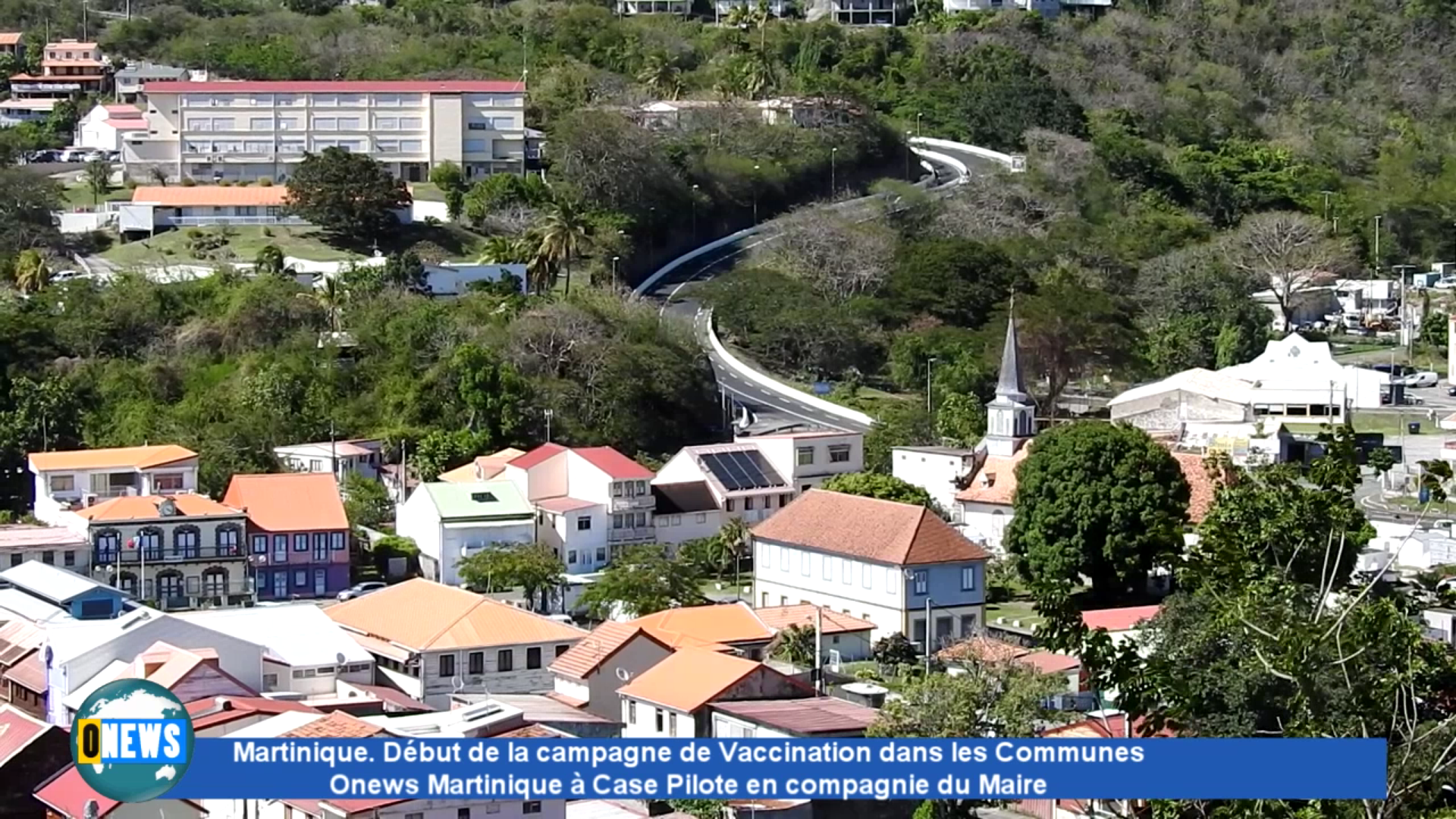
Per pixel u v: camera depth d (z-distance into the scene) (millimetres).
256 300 159375
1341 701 43812
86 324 157250
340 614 101750
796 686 88125
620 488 127688
